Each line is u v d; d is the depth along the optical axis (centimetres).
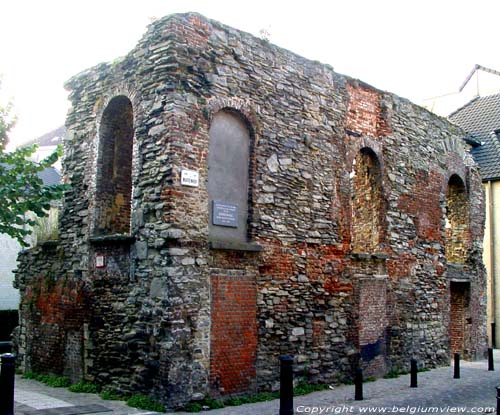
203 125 1166
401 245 1655
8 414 793
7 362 803
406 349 1633
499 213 2544
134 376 1123
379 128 1625
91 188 1320
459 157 2005
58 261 1377
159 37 1168
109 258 1230
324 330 1373
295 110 1366
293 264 1315
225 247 1165
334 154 1456
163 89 1136
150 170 1145
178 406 1054
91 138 1344
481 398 1274
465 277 1967
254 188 1252
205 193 1152
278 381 1248
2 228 1027
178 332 1075
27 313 1458
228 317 1166
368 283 1516
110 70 1307
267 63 1314
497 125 2688
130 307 1160
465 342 1978
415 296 1694
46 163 1078
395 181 1659
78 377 1261
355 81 1555
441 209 1858
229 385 1149
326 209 1412
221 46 1223
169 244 1091
